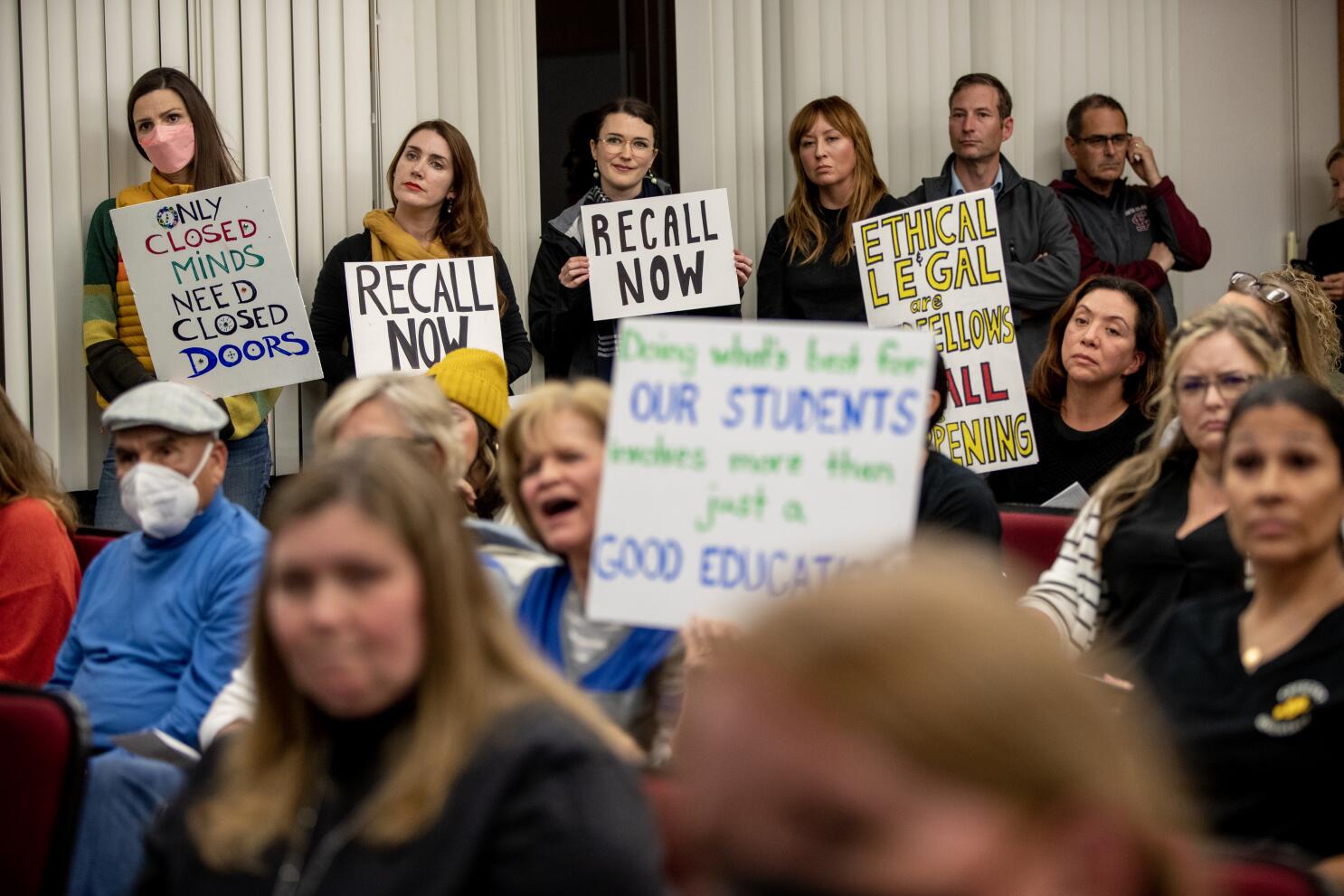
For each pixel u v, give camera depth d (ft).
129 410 16.63
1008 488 26.76
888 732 2.44
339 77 31.14
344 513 9.29
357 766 9.50
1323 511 12.06
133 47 29.73
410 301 28.02
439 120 29.76
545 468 14.02
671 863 10.56
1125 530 16.48
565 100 33.91
